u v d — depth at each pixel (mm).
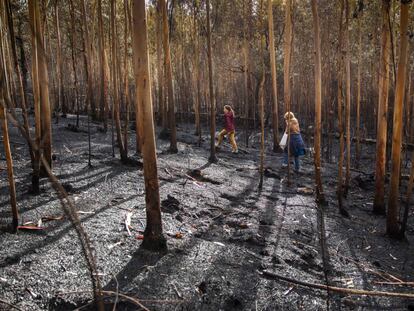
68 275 3639
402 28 5617
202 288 3754
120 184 6914
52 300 3258
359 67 11375
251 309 3555
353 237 5977
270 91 20781
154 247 4332
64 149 9289
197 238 4969
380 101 7066
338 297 3967
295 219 6461
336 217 6887
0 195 5602
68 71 21484
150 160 4227
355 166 12812
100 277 3672
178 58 19219
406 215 6027
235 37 19547
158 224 4363
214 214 6156
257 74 19500
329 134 13398
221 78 21578
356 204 8055
